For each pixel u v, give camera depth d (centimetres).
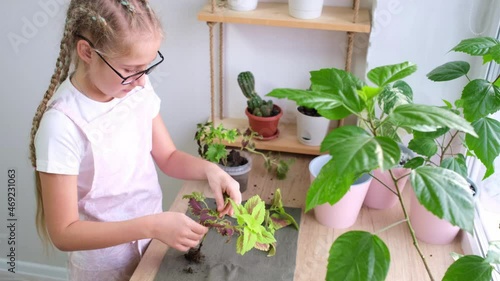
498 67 124
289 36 150
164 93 168
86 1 98
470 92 93
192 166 128
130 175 122
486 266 76
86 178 115
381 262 68
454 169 110
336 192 66
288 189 140
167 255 113
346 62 141
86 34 98
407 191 138
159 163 135
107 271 126
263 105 150
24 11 158
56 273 227
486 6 125
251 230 108
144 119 123
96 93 110
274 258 112
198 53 158
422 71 137
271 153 158
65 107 106
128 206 124
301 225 125
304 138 149
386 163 55
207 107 168
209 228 119
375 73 75
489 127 95
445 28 130
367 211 131
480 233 115
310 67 154
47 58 167
